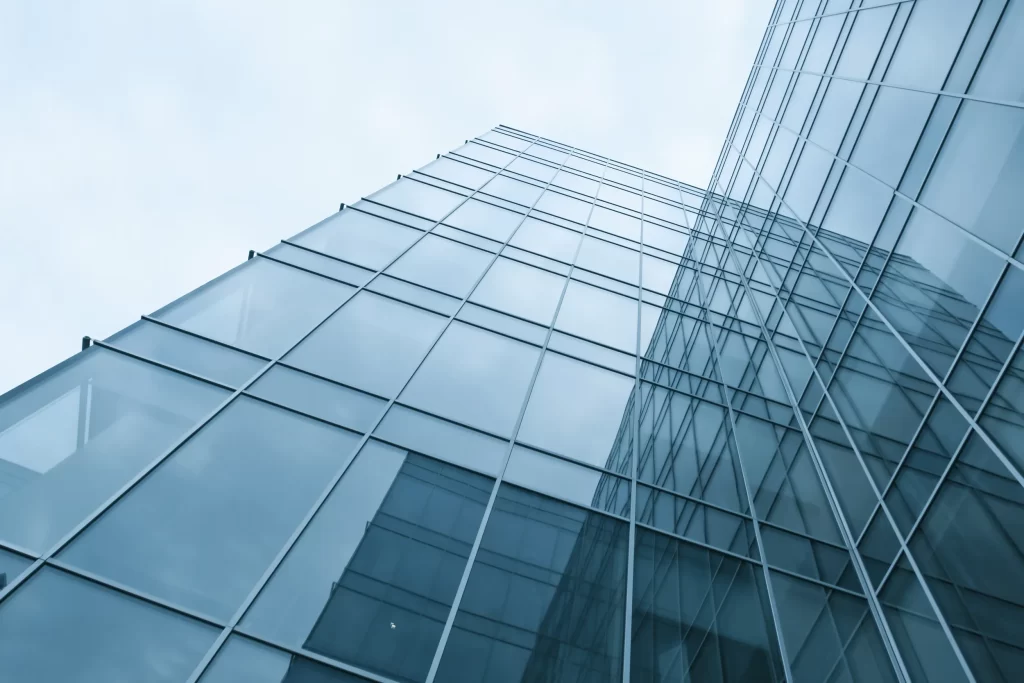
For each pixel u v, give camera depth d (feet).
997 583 27.94
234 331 35.88
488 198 67.82
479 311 45.60
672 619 28.94
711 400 46.52
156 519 24.94
